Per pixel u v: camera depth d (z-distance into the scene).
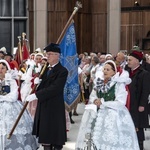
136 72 7.78
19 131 6.90
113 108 6.63
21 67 11.28
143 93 7.62
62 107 6.96
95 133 6.57
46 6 21.53
